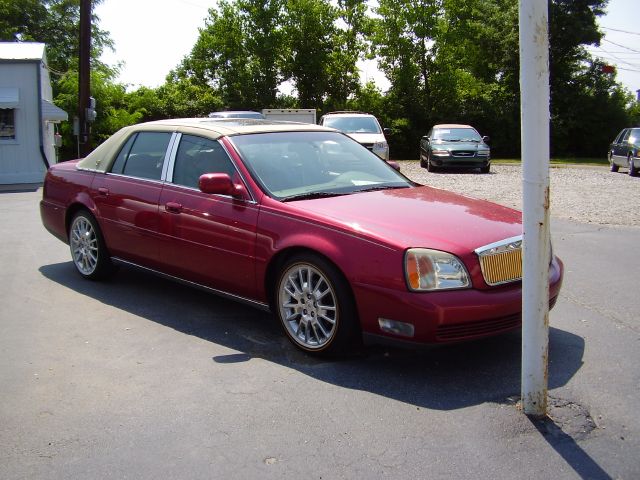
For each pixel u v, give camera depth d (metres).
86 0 21.48
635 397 3.74
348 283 4.16
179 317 5.32
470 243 4.05
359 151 5.82
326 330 4.35
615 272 6.75
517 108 39.53
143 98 39.25
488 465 3.03
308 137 5.65
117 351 4.55
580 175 21.34
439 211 4.53
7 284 6.34
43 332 4.95
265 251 4.60
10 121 19.08
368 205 4.59
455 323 3.87
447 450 3.17
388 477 2.94
